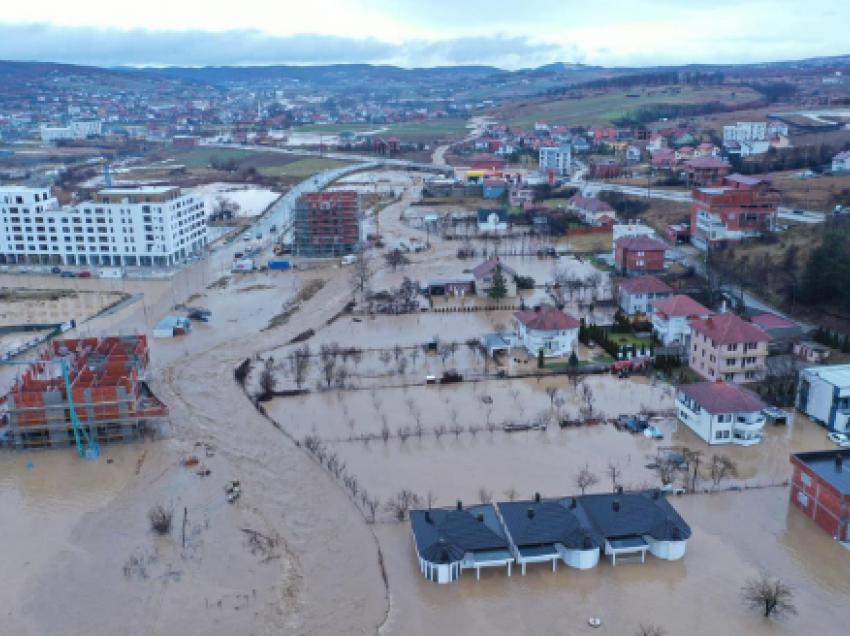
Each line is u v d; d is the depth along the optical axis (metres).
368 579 84.19
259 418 124.75
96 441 116.06
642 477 104.25
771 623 76.62
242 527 94.38
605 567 85.56
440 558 82.31
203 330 173.75
